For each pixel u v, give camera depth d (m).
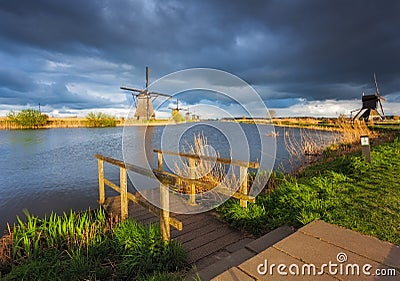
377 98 27.91
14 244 3.39
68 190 7.73
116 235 3.41
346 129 13.48
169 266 2.73
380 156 6.38
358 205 3.39
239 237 3.45
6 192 7.52
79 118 39.16
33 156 13.64
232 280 1.87
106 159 4.67
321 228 2.64
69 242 3.48
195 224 3.87
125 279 2.70
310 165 7.90
